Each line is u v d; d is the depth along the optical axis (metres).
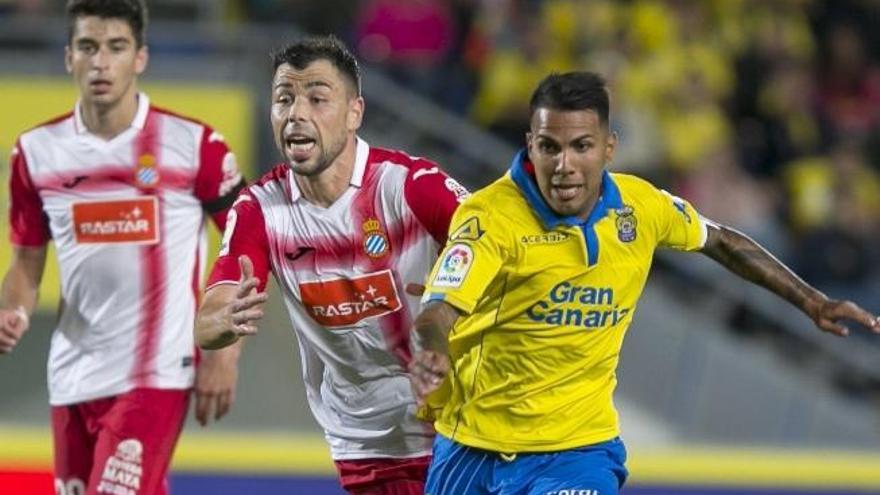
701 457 32.34
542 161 16.98
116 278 22.06
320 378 19.94
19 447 29.97
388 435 19.73
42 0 38.66
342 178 18.67
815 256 42.22
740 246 18.92
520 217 17.25
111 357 22.14
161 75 36.84
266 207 18.89
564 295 17.44
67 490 22.64
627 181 18.02
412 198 18.66
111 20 21.61
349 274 18.94
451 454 18.39
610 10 44.06
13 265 22.62
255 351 36.06
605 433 18.16
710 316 41.81
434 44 41.19
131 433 21.97
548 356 17.67
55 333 22.61
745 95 45.09
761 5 47.19
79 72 21.67
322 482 31.03
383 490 20.06
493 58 41.19
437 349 16.36
